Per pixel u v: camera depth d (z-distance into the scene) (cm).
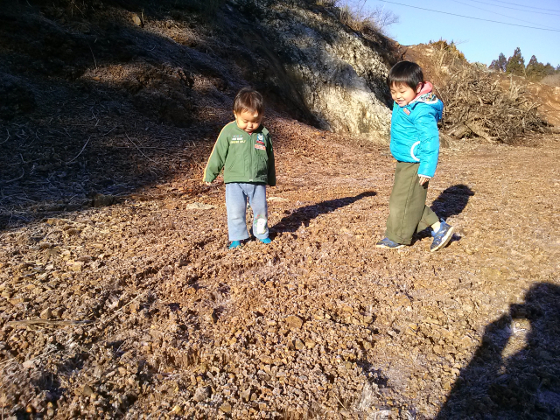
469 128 1541
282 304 294
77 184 538
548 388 228
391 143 374
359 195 613
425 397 223
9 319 249
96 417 196
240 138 363
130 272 316
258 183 381
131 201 514
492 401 218
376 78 1688
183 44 1072
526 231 442
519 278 341
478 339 271
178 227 433
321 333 264
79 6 876
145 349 239
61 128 651
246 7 1545
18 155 565
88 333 245
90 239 385
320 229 441
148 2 1111
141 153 663
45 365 215
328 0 2000
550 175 765
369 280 334
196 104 881
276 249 381
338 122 1422
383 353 255
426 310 297
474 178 743
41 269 315
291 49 1479
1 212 429
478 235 434
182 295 297
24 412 192
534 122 1706
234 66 1169
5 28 741
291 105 1291
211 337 257
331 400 215
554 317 292
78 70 778
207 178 372
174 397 212
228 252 370
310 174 775
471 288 327
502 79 2602
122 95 785
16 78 691
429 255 385
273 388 220
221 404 208
